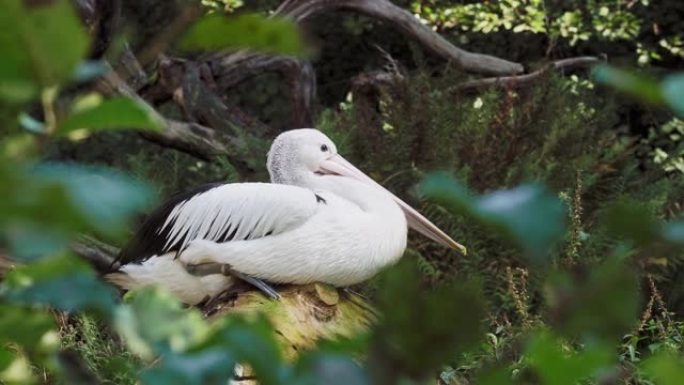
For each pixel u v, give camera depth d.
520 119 15.80
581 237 10.77
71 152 20.30
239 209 9.65
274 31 1.58
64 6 1.40
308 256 9.57
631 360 8.10
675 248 1.48
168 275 9.80
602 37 21.64
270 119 23.72
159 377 1.55
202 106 16.09
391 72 17.44
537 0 19.86
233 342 1.56
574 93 17.48
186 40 1.61
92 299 1.62
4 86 1.43
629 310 1.52
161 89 16.31
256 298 9.41
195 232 9.73
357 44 24.20
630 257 1.62
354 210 9.88
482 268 13.18
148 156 20.73
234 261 9.58
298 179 11.11
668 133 20.52
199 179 17.25
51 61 1.42
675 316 13.55
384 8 17.14
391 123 15.81
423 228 11.14
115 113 1.51
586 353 1.54
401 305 1.50
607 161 15.70
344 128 15.83
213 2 16.59
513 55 23.56
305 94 17.09
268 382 1.54
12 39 1.40
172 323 1.73
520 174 15.23
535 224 1.43
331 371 1.52
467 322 1.49
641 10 22.88
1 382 2.12
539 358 1.56
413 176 15.07
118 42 1.81
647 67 20.67
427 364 1.50
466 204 1.47
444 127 15.70
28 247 1.37
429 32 17.34
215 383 1.55
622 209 1.49
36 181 1.37
